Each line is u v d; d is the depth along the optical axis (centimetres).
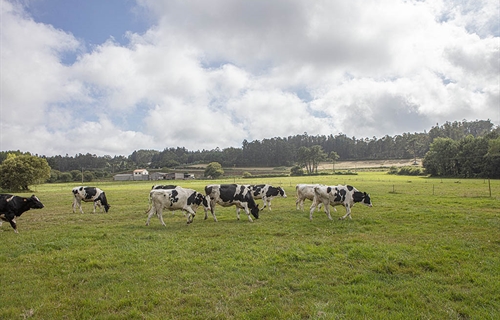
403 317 534
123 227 1353
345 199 1505
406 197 2677
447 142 8144
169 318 534
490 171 6850
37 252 927
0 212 1242
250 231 1227
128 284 675
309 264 805
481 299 595
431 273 743
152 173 13838
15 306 574
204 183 7194
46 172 6259
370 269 770
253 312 548
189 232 1219
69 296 618
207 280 699
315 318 528
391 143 16425
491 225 1290
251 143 17700
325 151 18688
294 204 2295
